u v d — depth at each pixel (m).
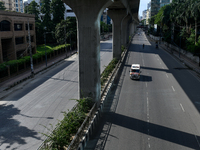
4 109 23.81
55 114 22.08
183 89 29.78
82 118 18.48
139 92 28.53
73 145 15.08
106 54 64.31
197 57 48.75
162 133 17.89
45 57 50.25
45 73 42.09
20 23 54.44
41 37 83.81
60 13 86.19
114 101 25.34
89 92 22.81
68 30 76.62
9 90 31.14
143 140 16.83
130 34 135.88
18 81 35.16
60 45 74.00
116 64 43.53
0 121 20.75
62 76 39.06
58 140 14.49
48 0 86.75
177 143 16.38
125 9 46.56
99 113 21.08
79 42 22.33
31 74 38.72
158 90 29.36
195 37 55.09
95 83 22.62
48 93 29.14
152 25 150.62
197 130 18.36
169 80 34.59
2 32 45.78
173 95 27.31
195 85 31.78
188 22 59.56
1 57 45.44
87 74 22.64
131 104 24.36
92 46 22.08
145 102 24.95
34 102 25.77
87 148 15.73
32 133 18.36
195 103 24.55
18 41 54.72
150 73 39.44
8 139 17.45
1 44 49.81
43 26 84.25
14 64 40.69
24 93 29.56
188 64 47.62
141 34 171.62
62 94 28.50
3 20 46.75
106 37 140.62
